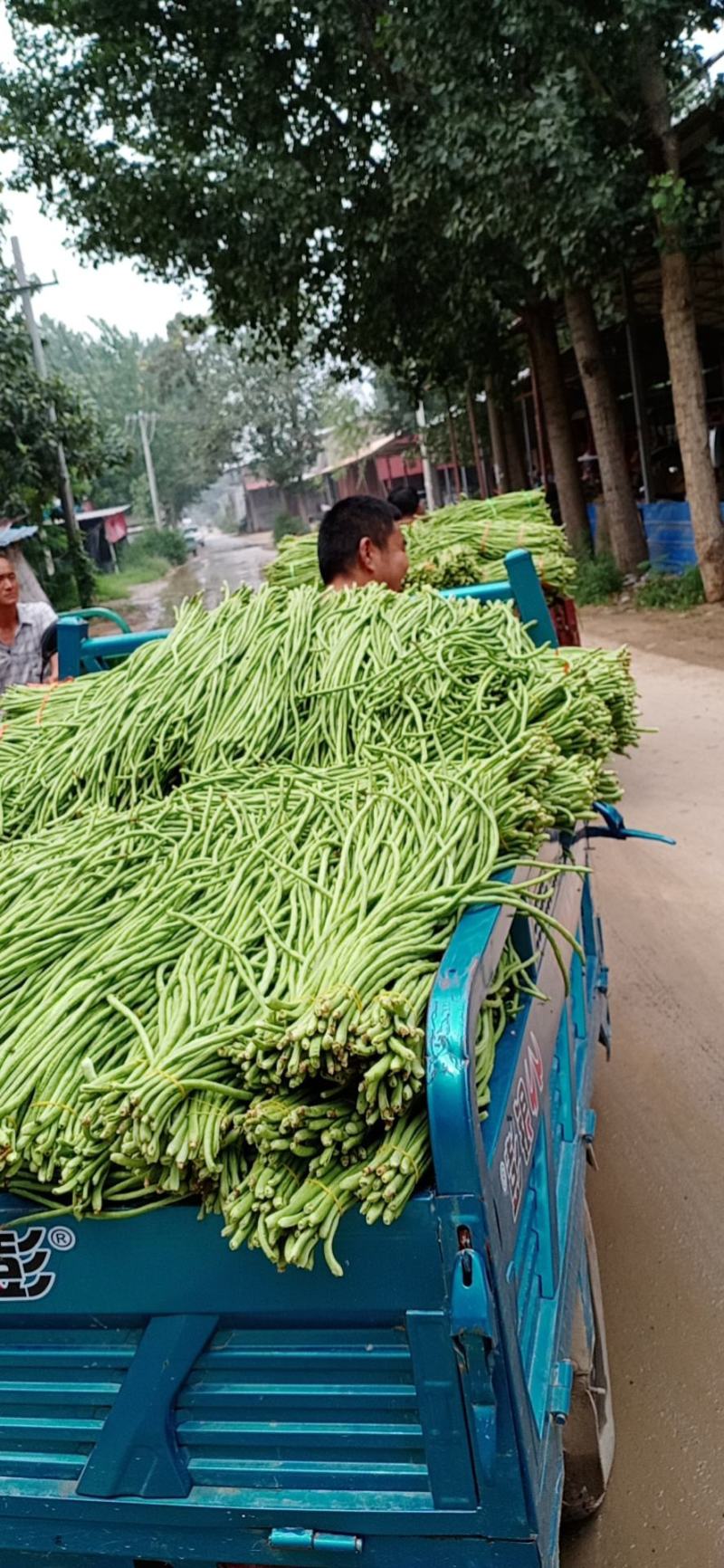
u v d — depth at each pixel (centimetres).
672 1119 363
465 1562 156
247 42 1378
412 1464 155
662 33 1070
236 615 296
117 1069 156
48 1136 153
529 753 218
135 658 295
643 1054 404
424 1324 146
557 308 1892
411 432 3531
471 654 266
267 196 1449
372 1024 143
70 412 2483
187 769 263
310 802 219
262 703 264
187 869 206
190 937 186
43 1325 167
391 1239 144
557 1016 237
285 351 1859
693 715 850
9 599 512
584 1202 249
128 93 1492
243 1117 147
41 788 263
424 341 1855
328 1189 142
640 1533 228
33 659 523
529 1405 155
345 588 354
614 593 1575
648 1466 242
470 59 1132
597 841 614
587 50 1087
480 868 182
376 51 1298
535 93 1135
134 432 7406
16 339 2317
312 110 1464
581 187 1110
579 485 1798
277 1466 162
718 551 1305
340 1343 154
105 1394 167
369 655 271
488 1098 155
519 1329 159
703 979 450
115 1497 169
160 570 4800
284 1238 143
